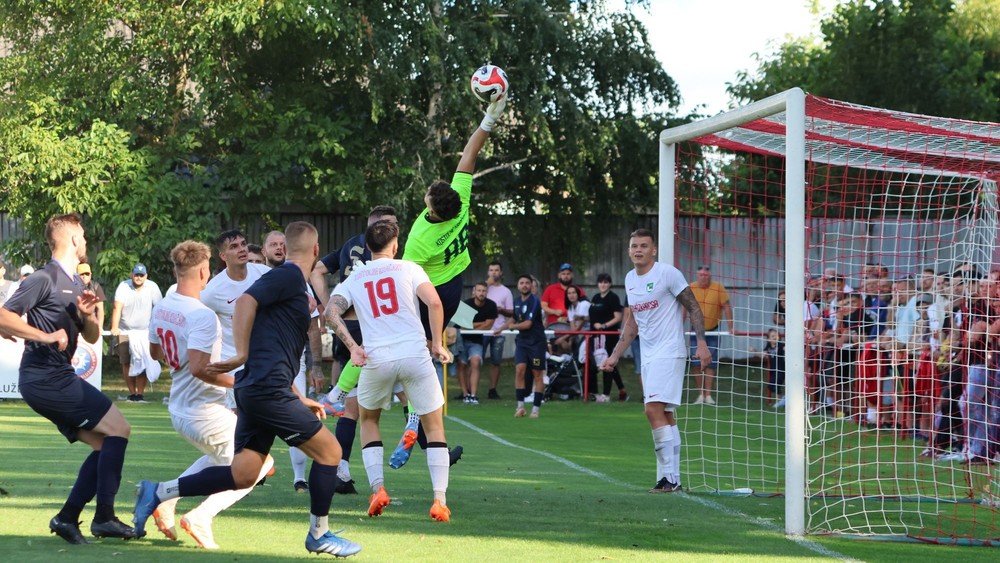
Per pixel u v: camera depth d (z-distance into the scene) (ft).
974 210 60.75
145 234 97.04
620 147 120.78
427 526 30.55
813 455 54.13
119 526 27.17
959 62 146.61
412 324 31.19
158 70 103.30
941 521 35.78
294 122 101.86
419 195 103.76
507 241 123.75
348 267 37.45
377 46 101.65
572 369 88.22
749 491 40.32
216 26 95.91
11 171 94.94
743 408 80.89
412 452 52.01
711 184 111.14
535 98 111.45
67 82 100.17
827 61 139.64
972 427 51.08
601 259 127.03
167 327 27.45
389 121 109.09
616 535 29.86
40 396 26.63
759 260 108.78
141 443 50.65
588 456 52.39
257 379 24.95
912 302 64.59
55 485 36.55
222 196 102.42
